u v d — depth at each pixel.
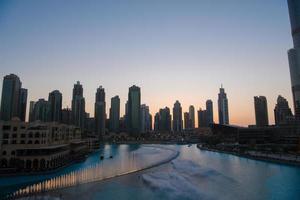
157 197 87.12
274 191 96.88
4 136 129.00
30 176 118.06
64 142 175.25
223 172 140.88
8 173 118.00
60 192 90.88
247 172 140.00
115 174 127.38
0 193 89.38
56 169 133.62
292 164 162.25
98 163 177.12
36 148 131.12
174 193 91.94
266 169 149.38
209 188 101.94
